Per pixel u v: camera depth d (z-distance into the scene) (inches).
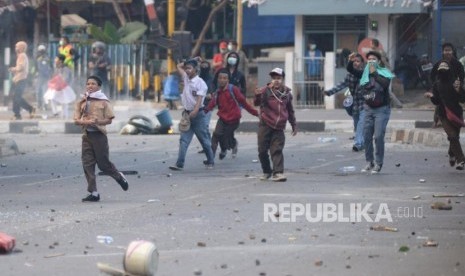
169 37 2640.3
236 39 2977.4
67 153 1685.5
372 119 1315.2
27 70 2347.4
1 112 2603.3
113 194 1160.2
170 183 1256.2
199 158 1556.3
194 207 1036.5
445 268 729.6
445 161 1456.7
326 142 1793.8
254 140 1868.8
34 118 2375.7
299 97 2642.7
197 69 1396.4
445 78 1318.9
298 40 2760.8
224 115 1488.7
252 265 743.7
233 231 888.3
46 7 3031.5
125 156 1609.3
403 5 2628.0
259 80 2753.4
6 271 734.5
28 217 981.2
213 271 724.0
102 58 2596.0
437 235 863.1
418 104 2628.0
